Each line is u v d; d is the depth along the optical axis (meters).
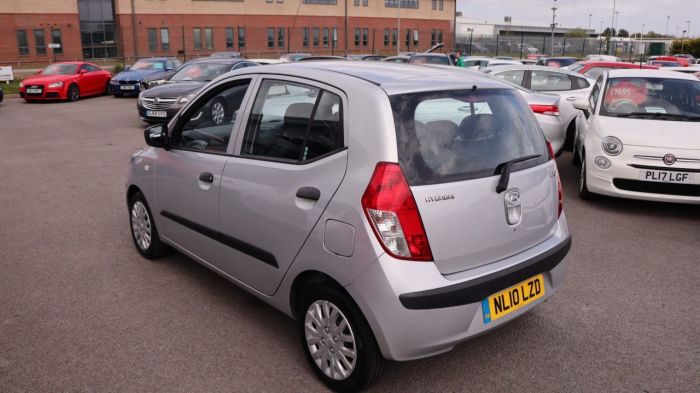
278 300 3.17
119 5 53.16
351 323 2.72
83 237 5.27
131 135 11.73
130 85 20.23
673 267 4.58
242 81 3.49
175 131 4.00
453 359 3.18
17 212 6.09
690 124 6.31
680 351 3.28
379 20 68.88
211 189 3.51
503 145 2.92
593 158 6.27
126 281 4.25
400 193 2.52
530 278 2.94
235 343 3.35
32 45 49.91
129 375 3.01
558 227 3.22
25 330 3.49
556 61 25.75
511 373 3.04
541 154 3.13
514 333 3.47
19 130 12.49
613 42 59.44
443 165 2.66
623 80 7.18
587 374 3.04
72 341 3.36
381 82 2.79
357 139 2.66
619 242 5.19
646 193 5.97
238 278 3.48
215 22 58.06
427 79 2.93
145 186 4.35
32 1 49.25
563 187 7.37
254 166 3.20
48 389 2.89
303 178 2.88
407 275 2.51
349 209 2.61
